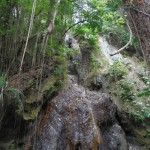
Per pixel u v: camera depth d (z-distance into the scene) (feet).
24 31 16.98
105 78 23.13
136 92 21.91
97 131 15.83
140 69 24.43
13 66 17.08
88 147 15.14
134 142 19.30
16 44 17.02
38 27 17.53
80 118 16.17
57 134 15.55
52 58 19.08
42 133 15.65
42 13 17.57
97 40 26.50
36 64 17.61
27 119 15.76
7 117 15.96
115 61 24.58
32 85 16.87
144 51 10.39
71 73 22.41
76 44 25.31
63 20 20.34
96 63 24.26
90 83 22.68
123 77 22.90
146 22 10.32
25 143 15.70
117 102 21.34
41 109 16.66
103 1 20.90
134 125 20.31
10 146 15.65
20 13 16.88
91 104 17.54
